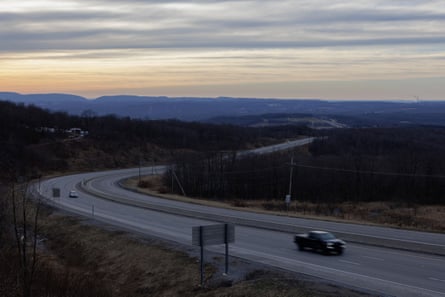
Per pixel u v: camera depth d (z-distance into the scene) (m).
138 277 29.38
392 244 31.75
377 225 41.09
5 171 77.56
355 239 33.75
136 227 41.69
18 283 21.12
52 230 43.31
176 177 88.75
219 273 26.27
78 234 40.62
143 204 58.84
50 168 106.00
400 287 22.00
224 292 23.50
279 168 95.19
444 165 87.94
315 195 90.50
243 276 25.45
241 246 32.81
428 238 34.41
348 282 23.03
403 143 117.81
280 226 40.25
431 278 23.66
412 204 78.31
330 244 29.39
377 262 27.38
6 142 105.88
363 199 87.81
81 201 64.06
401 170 89.56
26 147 109.06
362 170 91.44
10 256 26.95
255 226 41.22
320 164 94.94
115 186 85.88
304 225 40.94
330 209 67.06
